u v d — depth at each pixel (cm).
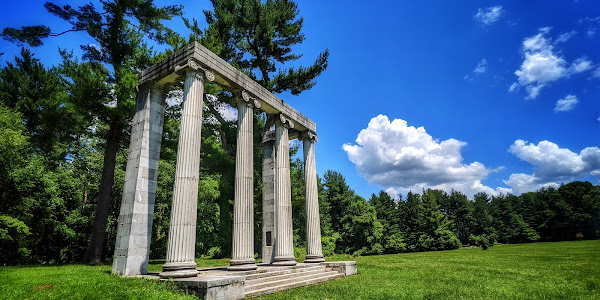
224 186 3516
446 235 8350
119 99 2198
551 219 9600
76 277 1313
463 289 1484
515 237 9819
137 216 1595
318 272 1952
